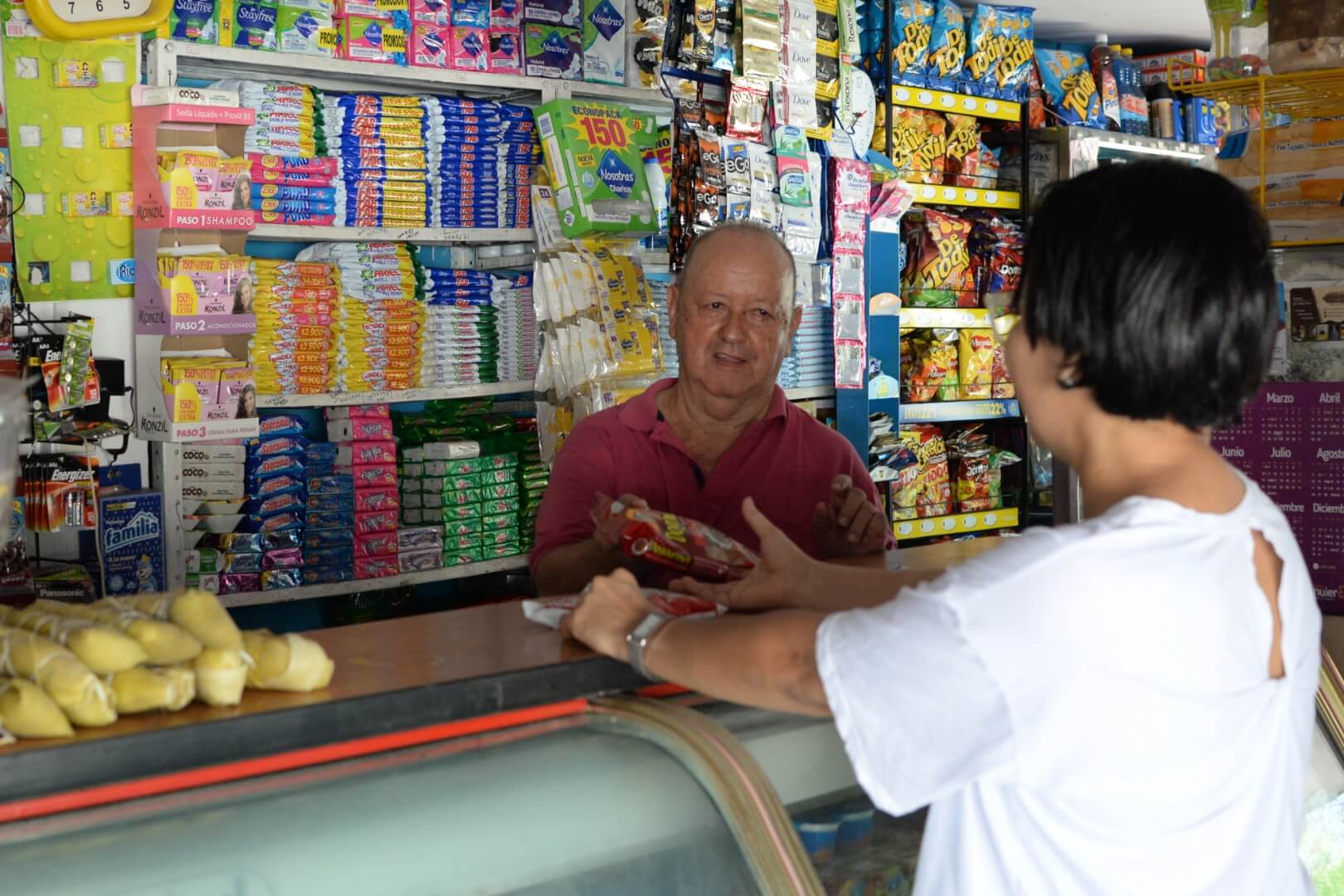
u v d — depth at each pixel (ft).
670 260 13.05
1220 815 3.05
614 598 4.00
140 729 3.20
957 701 2.92
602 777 3.97
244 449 11.38
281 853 3.40
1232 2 8.19
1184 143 20.71
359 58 11.71
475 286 12.95
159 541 10.89
